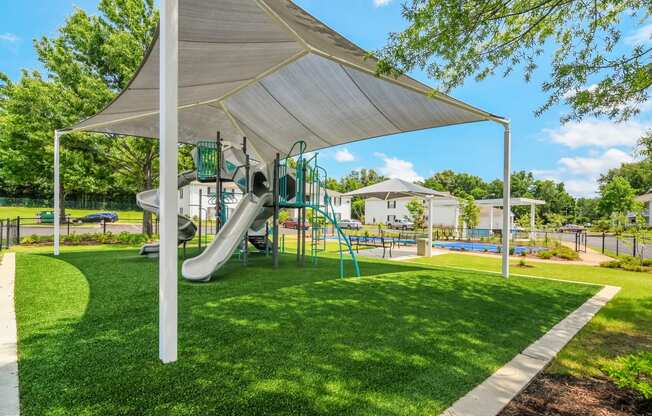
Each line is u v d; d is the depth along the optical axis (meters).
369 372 2.29
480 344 2.89
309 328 3.16
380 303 4.14
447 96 4.80
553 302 4.48
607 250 14.30
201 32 3.97
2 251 8.73
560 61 3.92
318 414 1.78
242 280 5.51
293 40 4.40
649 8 3.61
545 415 1.88
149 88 5.58
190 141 11.01
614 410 1.95
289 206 7.54
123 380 2.09
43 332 2.89
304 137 9.84
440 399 1.97
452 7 3.19
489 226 27.38
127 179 14.84
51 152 11.59
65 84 11.82
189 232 7.95
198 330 3.04
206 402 1.87
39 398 1.87
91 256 7.85
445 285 5.39
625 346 2.99
